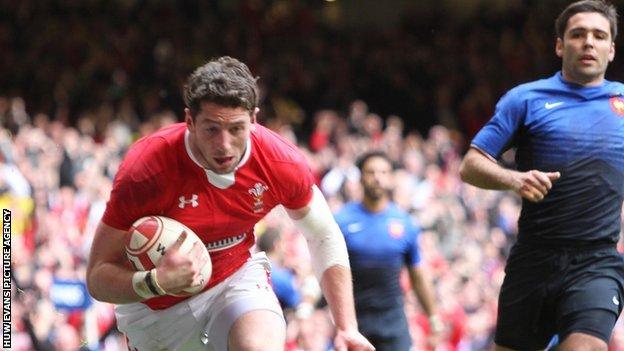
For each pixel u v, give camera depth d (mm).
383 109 50156
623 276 14008
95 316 21609
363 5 57656
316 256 12344
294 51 51750
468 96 49531
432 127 49281
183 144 11391
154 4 51438
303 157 11961
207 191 11539
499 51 52781
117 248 11641
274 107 46844
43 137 31172
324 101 48594
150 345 12547
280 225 27391
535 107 14062
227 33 51562
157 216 11555
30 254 22703
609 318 13602
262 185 11695
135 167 11375
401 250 20453
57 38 47094
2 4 48219
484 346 28312
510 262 14367
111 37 47469
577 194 13859
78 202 27844
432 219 33156
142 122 42344
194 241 11445
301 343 20891
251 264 12289
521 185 13367
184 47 49031
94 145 33719
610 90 14109
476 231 34375
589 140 13883
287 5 54656
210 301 12117
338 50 51812
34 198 26891
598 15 14047
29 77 45062
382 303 20375
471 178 14055
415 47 52719
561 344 13688
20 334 20078
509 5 55906
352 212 20578
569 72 14125
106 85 44125
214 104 10812
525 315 14203
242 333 11609
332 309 12211
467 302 28984
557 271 13898
